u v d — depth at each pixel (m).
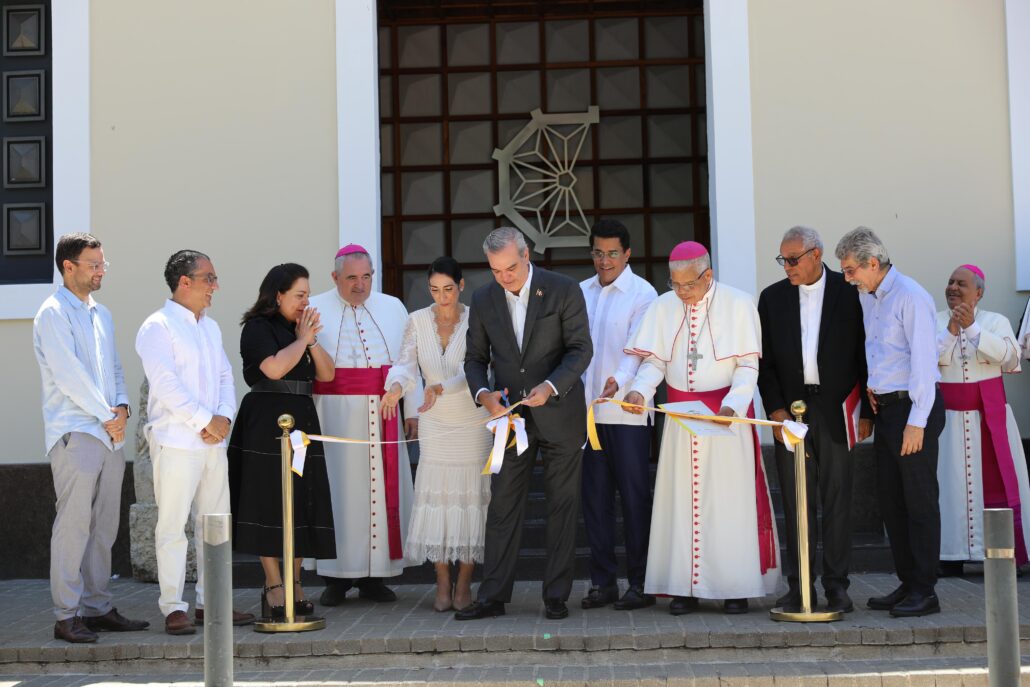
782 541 7.19
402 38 9.88
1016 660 4.11
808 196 7.80
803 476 5.62
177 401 5.78
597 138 9.79
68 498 5.72
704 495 5.88
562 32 9.83
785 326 5.93
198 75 8.02
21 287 7.87
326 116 7.95
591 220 9.73
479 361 6.04
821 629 5.32
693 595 5.82
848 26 7.85
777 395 5.99
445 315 6.27
